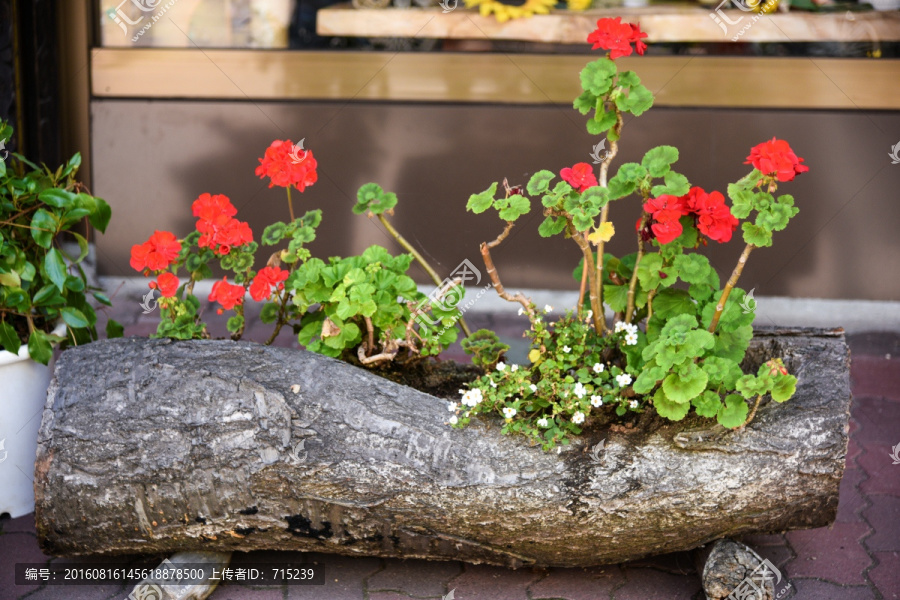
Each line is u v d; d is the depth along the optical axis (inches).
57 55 171.8
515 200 92.7
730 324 92.7
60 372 91.1
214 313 174.9
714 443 87.5
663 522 88.7
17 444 106.1
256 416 87.0
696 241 93.4
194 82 173.3
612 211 172.4
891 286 170.7
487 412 93.0
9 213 107.2
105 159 177.3
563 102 169.6
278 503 88.4
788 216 83.6
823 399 88.8
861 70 163.3
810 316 171.0
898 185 166.4
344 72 171.8
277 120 173.9
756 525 90.5
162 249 96.7
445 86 171.2
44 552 94.1
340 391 88.5
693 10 166.6
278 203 176.9
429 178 174.6
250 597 96.6
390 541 91.3
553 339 100.0
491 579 100.0
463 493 86.8
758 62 165.0
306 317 107.7
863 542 106.7
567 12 168.2
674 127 169.3
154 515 89.7
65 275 101.6
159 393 88.1
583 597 96.8
